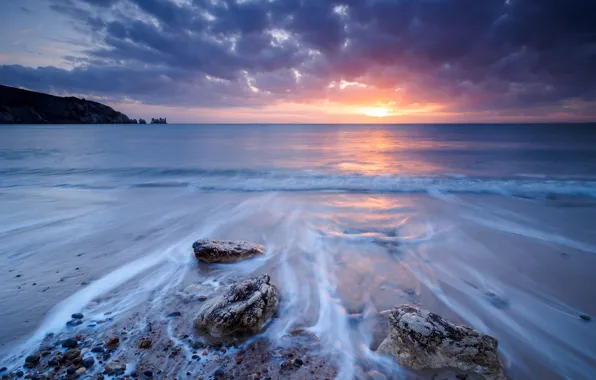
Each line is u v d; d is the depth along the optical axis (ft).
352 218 29.43
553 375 11.09
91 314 14.28
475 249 22.27
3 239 24.00
